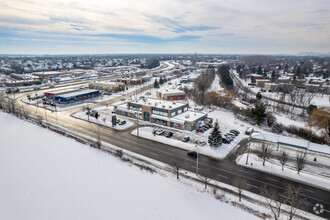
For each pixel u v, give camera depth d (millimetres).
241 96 130500
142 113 83438
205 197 38094
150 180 43188
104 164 49250
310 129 74875
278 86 144500
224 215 33531
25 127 74688
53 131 70750
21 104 108750
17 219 32250
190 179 44312
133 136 67250
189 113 83375
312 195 39781
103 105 108125
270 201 36906
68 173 45250
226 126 78938
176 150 57812
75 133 69438
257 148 59844
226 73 181250
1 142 61688
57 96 110188
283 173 47062
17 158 51938
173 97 119938
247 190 40844
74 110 98312
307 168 49688
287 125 80312
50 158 51875
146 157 53594
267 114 83375
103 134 68688
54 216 33156
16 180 42594
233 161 52594
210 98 108938
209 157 54312
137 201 36812
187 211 34531
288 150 59406
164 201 36875
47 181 42344
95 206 35500
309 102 109312
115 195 38312
